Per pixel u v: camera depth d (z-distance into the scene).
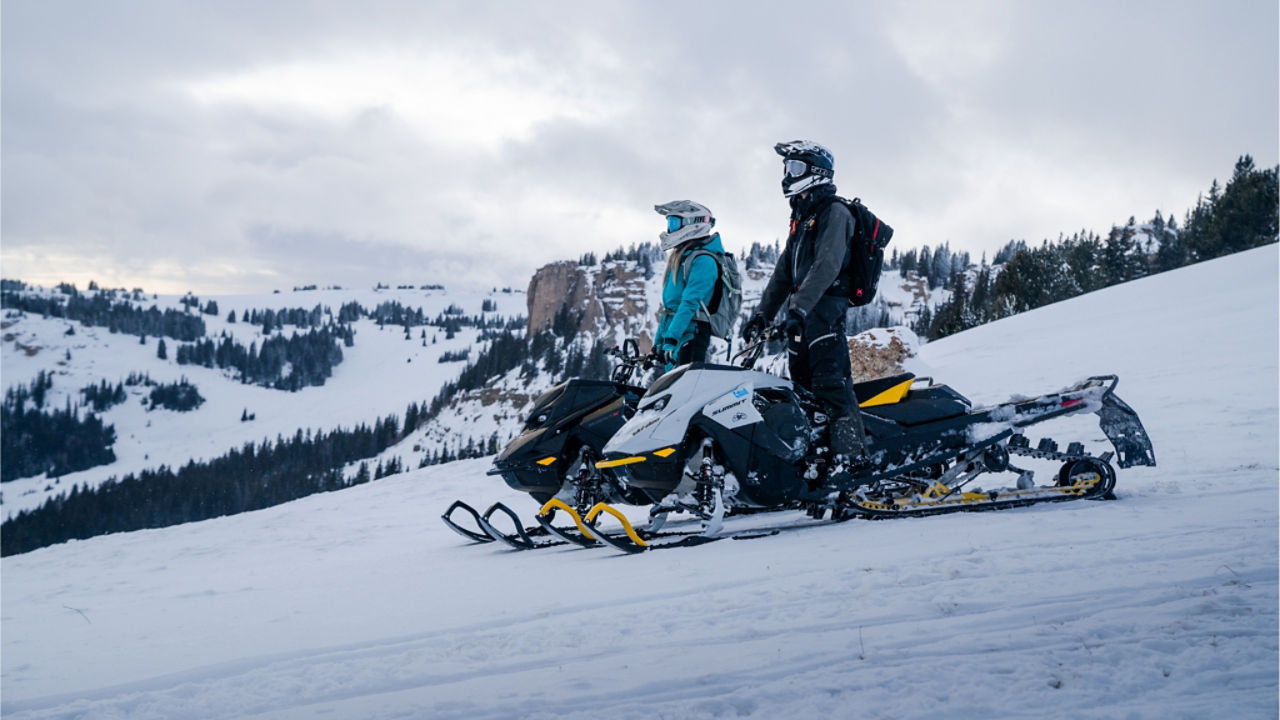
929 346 26.97
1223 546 3.28
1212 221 54.94
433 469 12.79
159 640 3.55
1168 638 2.27
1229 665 2.07
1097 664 2.13
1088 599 2.71
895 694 2.03
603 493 5.72
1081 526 4.01
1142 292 30.27
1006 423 5.01
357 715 2.19
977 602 2.76
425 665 2.62
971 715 1.90
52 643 3.73
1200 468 6.05
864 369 16.59
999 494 4.91
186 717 2.33
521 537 5.56
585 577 4.02
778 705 2.02
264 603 4.32
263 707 2.35
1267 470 5.66
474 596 3.81
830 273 4.64
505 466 5.97
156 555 7.49
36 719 2.43
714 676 2.26
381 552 6.47
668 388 4.79
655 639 2.67
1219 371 12.77
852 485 4.83
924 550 3.75
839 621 2.70
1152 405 10.33
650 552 4.63
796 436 4.73
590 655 2.56
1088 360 17.17
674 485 4.81
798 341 4.80
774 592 3.15
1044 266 60.44
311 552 6.96
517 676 2.42
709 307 5.91
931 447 4.95
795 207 5.07
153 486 180.12
